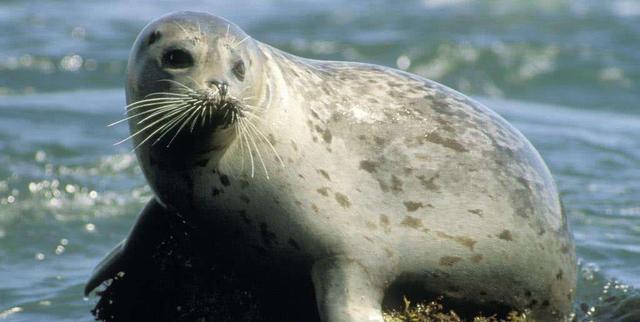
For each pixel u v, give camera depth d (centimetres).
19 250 4078
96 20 9975
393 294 2769
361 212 2695
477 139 2858
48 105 6366
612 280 3525
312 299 2786
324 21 10056
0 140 5419
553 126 6259
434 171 2773
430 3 11025
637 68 8225
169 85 2484
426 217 2734
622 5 10844
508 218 2802
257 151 2611
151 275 2978
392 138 2780
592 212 4406
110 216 4506
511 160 2878
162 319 2997
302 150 2669
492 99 7531
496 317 2900
